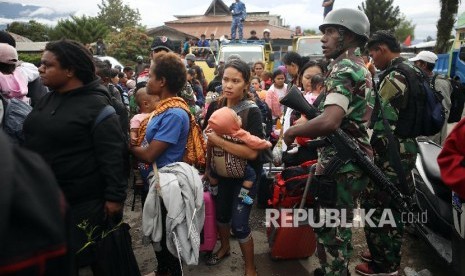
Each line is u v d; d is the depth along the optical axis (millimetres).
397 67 2734
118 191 2021
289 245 2988
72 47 1967
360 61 2162
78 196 1996
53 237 752
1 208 672
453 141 1783
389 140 2506
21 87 2945
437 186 2902
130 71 9234
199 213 2514
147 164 2463
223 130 2514
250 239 2783
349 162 2189
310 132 2033
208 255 3096
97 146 1985
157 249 2670
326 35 2207
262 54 10305
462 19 9789
